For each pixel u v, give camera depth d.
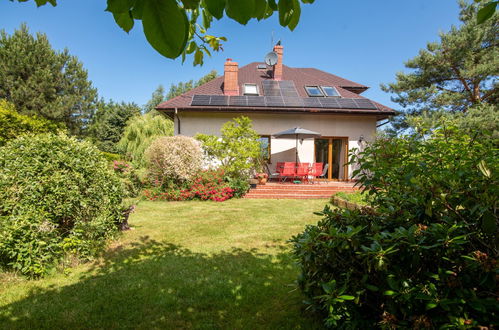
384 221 2.37
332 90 14.39
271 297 3.15
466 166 1.95
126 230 5.79
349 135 12.79
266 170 12.80
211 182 10.25
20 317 2.77
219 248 4.72
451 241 1.71
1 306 2.96
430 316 1.87
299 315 2.79
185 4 0.87
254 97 12.83
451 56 12.61
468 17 13.33
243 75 15.85
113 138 28.45
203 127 12.37
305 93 14.05
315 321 2.67
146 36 0.77
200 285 3.41
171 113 12.37
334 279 2.25
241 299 3.10
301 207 8.47
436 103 13.20
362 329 2.17
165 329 2.61
